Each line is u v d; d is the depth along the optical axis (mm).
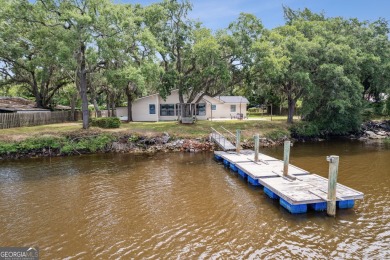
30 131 23250
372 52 32469
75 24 20672
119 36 21859
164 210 10531
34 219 9781
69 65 21578
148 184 13820
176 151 22938
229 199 11625
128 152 22453
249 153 19328
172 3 26953
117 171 16453
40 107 32688
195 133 25828
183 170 16688
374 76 32531
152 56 24484
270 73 24031
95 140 22688
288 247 7805
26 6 20953
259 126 29500
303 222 9297
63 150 21312
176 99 34594
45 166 17688
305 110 28844
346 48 27062
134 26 22359
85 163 18578
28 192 12641
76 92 34188
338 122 29797
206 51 23281
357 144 26250
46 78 30031
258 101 49531
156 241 8242
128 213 10281
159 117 34594
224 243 8070
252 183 13469
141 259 7324
